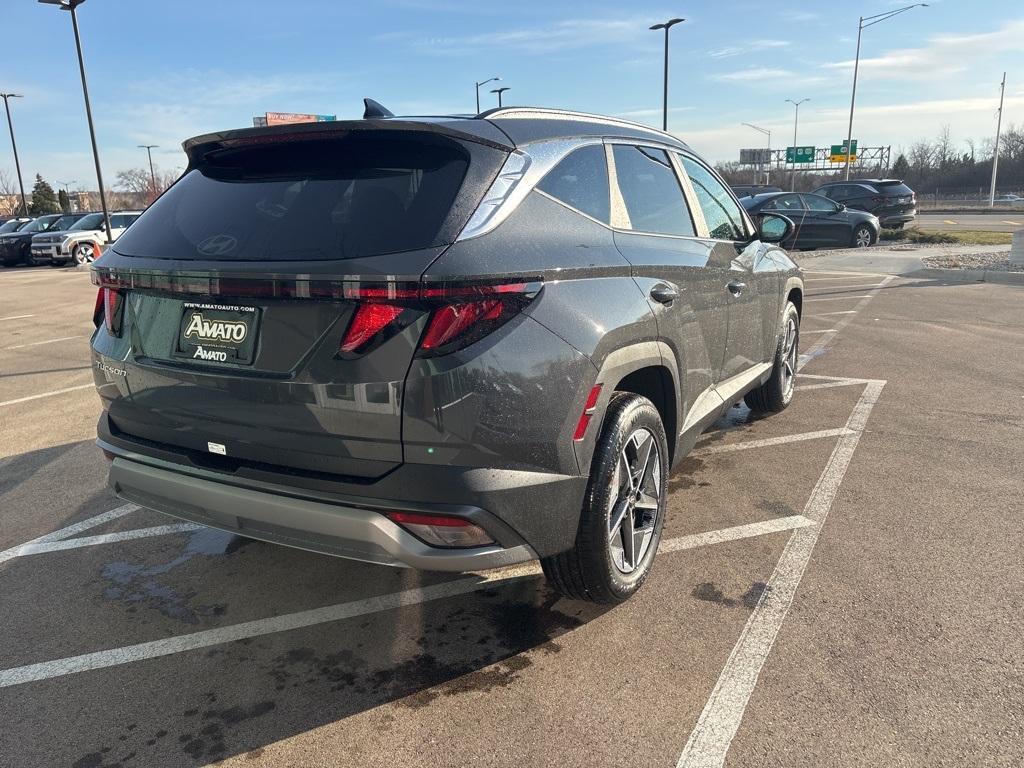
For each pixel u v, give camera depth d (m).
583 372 2.42
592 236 2.71
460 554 2.25
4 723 2.39
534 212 2.48
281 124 2.47
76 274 21.59
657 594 3.02
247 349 2.32
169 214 2.70
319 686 2.54
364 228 2.22
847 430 5.00
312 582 3.26
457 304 2.11
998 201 67.81
